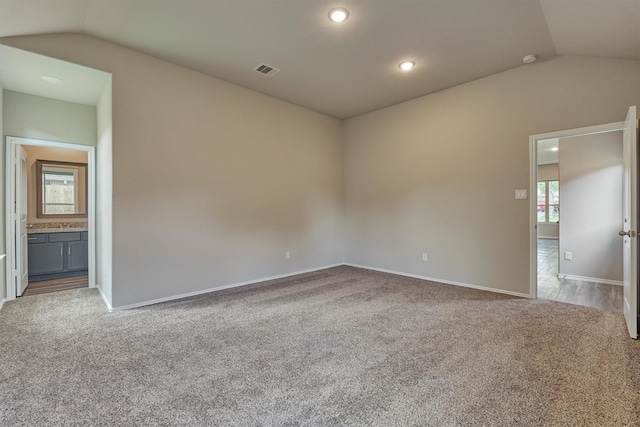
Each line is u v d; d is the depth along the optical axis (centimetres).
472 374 202
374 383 193
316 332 272
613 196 436
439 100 446
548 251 762
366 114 545
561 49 326
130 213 333
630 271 258
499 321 294
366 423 158
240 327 283
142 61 338
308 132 524
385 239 521
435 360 221
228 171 416
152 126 347
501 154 388
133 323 292
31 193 490
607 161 441
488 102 397
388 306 341
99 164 394
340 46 324
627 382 191
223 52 336
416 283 442
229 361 222
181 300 362
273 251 471
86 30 293
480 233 408
